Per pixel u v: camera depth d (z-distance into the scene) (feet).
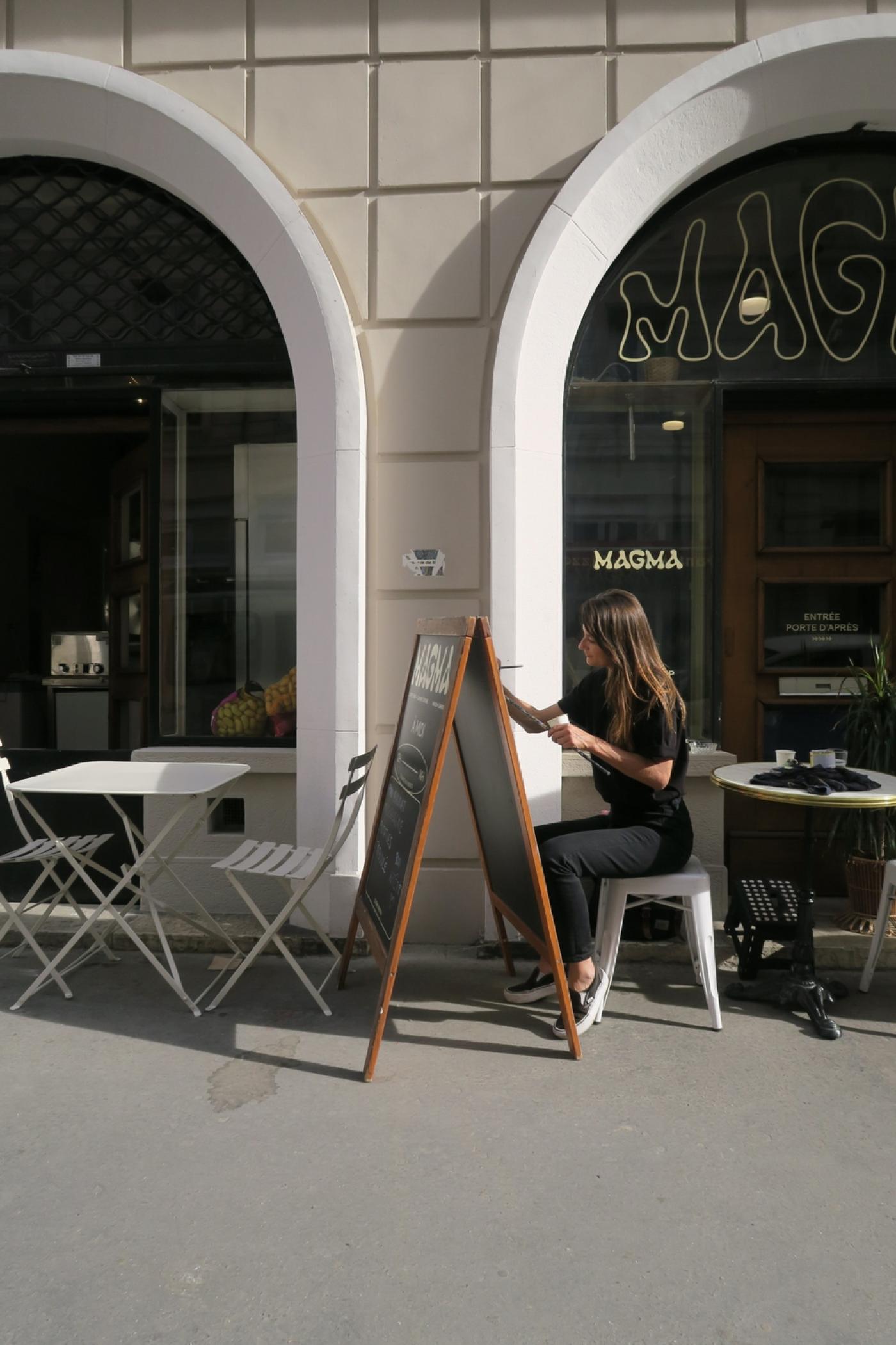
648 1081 10.32
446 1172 8.55
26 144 15.79
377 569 14.83
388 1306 6.86
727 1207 8.04
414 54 14.78
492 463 14.30
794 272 15.72
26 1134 9.19
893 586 16.55
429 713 11.44
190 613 16.84
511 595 14.30
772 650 16.63
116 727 18.24
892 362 15.74
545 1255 7.42
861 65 14.17
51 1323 6.68
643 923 14.21
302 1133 9.21
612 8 14.61
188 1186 8.33
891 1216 7.93
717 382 15.75
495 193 14.74
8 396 16.67
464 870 14.78
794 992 12.17
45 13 15.28
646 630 11.69
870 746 14.16
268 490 16.62
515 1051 11.05
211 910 15.71
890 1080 10.37
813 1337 6.57
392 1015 12.13
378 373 14.80
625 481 15.85
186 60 15.11
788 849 16.34
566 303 14.53
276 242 14.71
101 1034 11.51
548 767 14.52
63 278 16.43
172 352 16.24
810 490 16.60
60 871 16.62
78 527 18.72
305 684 14.99
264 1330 6.63
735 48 14.23
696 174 15.08
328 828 14.76
